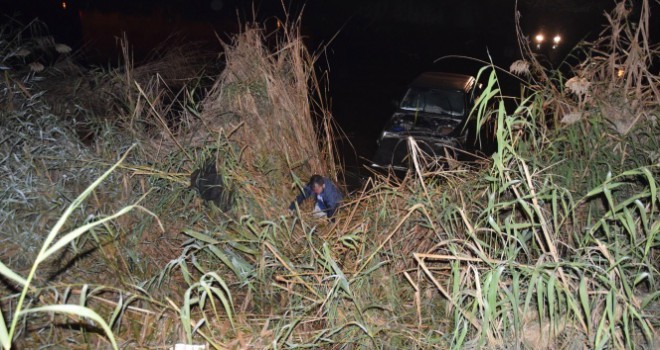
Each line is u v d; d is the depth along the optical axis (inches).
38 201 200.8
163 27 943.7
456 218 174.7
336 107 577.0
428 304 170.7
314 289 169.0
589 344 140.3
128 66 290.4
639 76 207.2
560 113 210.5
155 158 231.6
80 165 220.8
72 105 278.7
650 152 182.2
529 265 147.0
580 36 788.6
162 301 176.1
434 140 357.4
